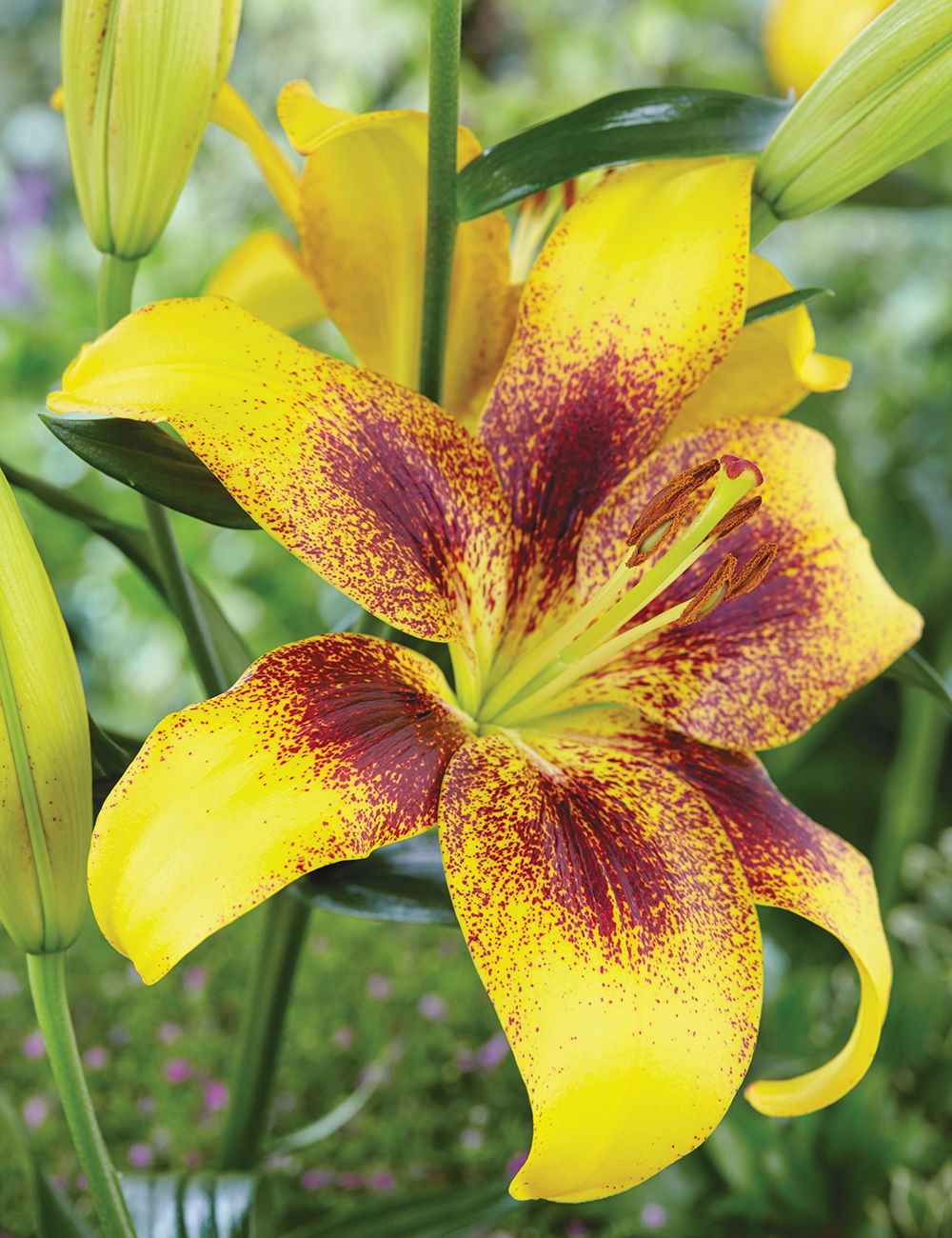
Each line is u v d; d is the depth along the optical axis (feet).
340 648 1.34
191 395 1.29
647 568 1.48
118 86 1.37
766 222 1.45
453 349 1.54
